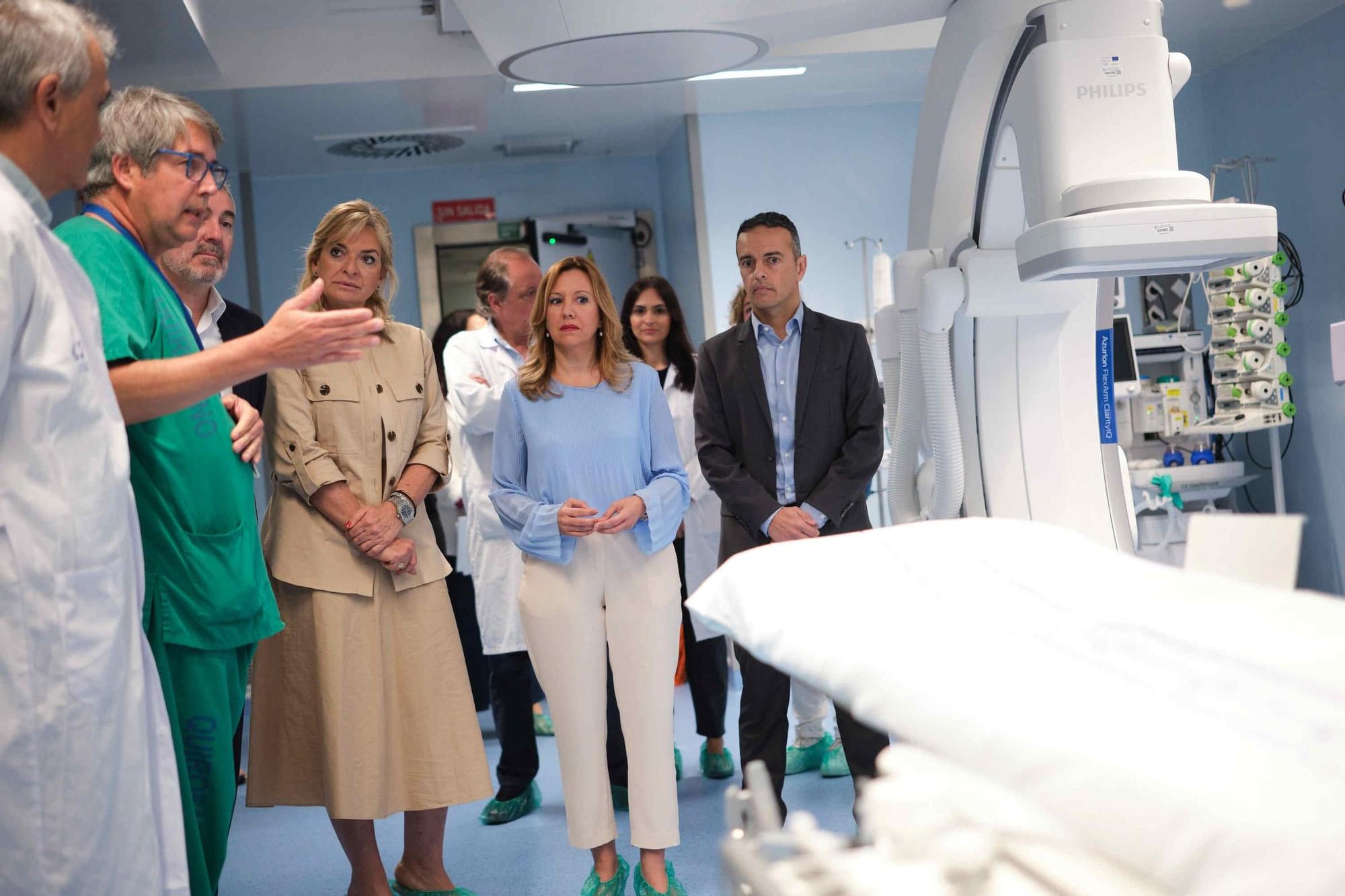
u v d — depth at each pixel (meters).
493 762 4.29
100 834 1.45
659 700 2.61
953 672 0.84
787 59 5.18
